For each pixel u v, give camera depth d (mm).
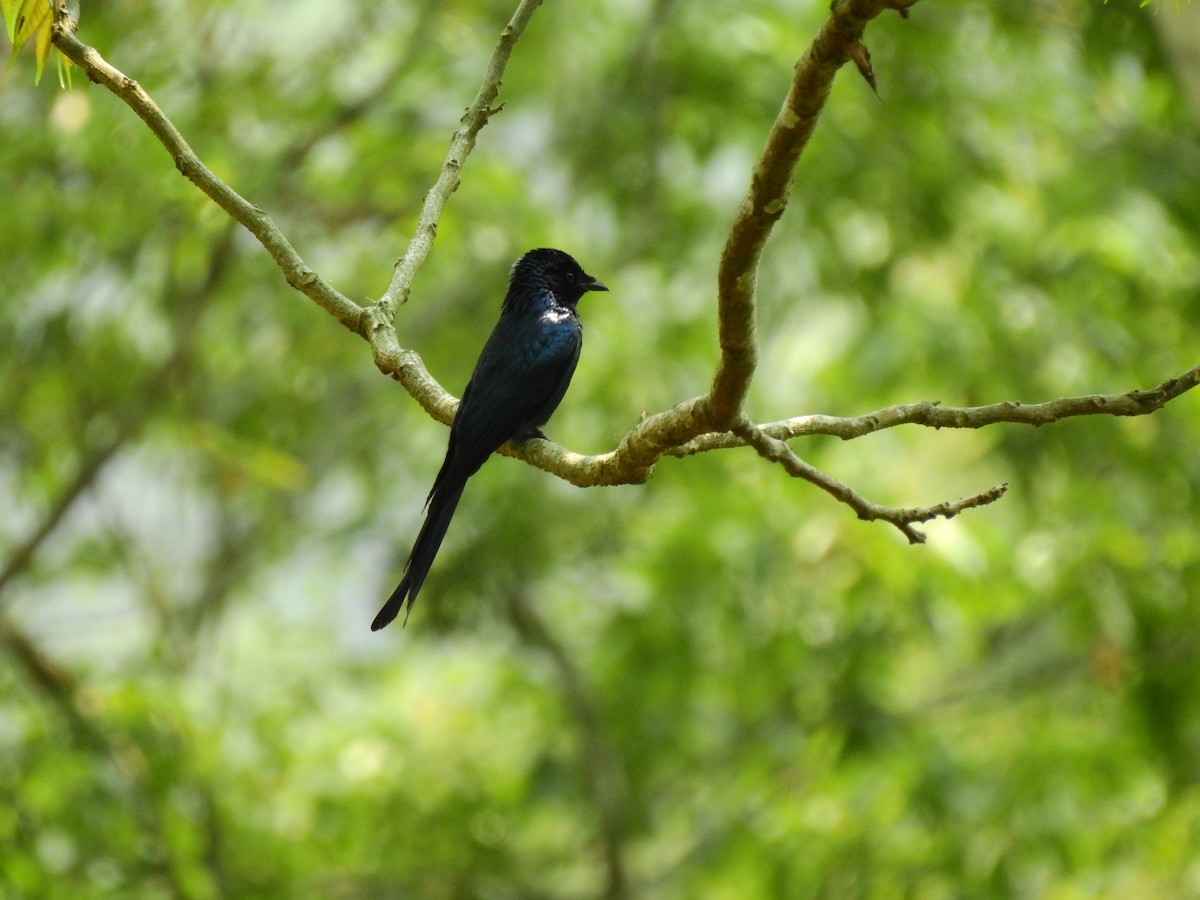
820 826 12555
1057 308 13945
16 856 10078
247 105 12930
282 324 14695
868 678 13453
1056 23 13555
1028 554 13391
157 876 11391
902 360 13789
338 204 13602
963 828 11984
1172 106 12305
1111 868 12695
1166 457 13578
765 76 14523
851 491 4621
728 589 13758
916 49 13883
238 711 14328
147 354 14641
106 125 11859
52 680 11805
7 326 13531
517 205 13992
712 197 15641
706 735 16094
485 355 7898
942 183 14102
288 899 13008
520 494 14625
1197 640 12641
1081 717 13414
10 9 5137
